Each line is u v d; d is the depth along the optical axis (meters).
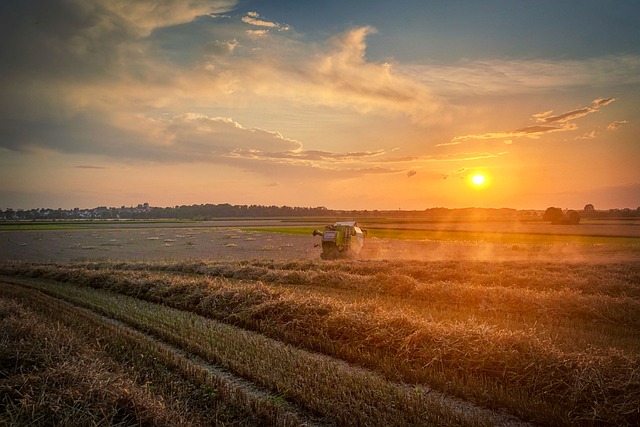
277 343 8.80
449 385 6.41
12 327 8.08
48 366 6.68
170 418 5.35
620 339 8.97
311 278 17.09
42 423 5.24
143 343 8.54
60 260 32.91
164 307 12.62
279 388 6.31
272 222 127.94
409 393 6.31
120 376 6.37
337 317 9.18
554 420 5.50
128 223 127.56
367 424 5.21
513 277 16.86
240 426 5.30
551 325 10.13
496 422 5.52
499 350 7.12
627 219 122.31
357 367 7.43
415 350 7.73
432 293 13.44
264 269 19.61
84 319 10.74
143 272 18.62
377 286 15.04
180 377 6.86
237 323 10.38
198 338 8.94
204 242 49.00
